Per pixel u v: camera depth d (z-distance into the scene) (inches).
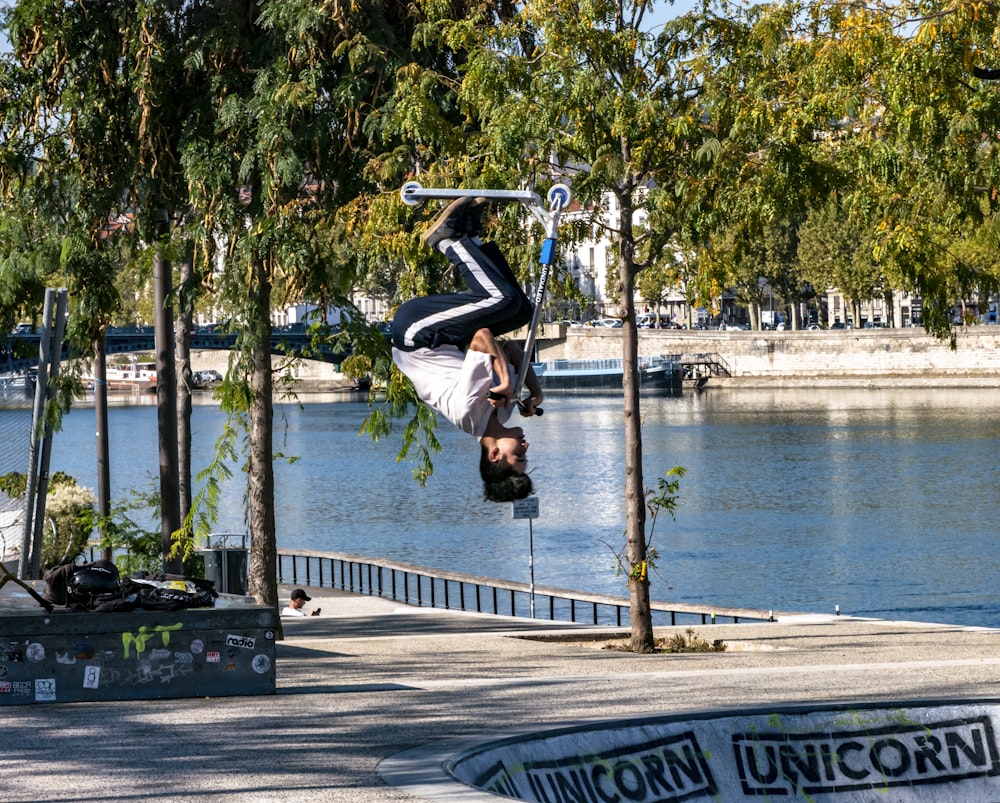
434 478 2972.4
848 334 5108.3
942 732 476.1
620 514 2240.4
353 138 880.3
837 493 2358.5
